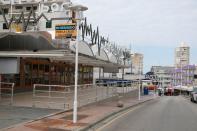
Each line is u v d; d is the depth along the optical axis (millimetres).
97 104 26812
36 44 24391
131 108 27547
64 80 40844
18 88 29406
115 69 58812
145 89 60812
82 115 18812
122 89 40719
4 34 24344
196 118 20656
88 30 36344
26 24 33094
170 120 19016
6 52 24406
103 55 38562
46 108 19984
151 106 31156
